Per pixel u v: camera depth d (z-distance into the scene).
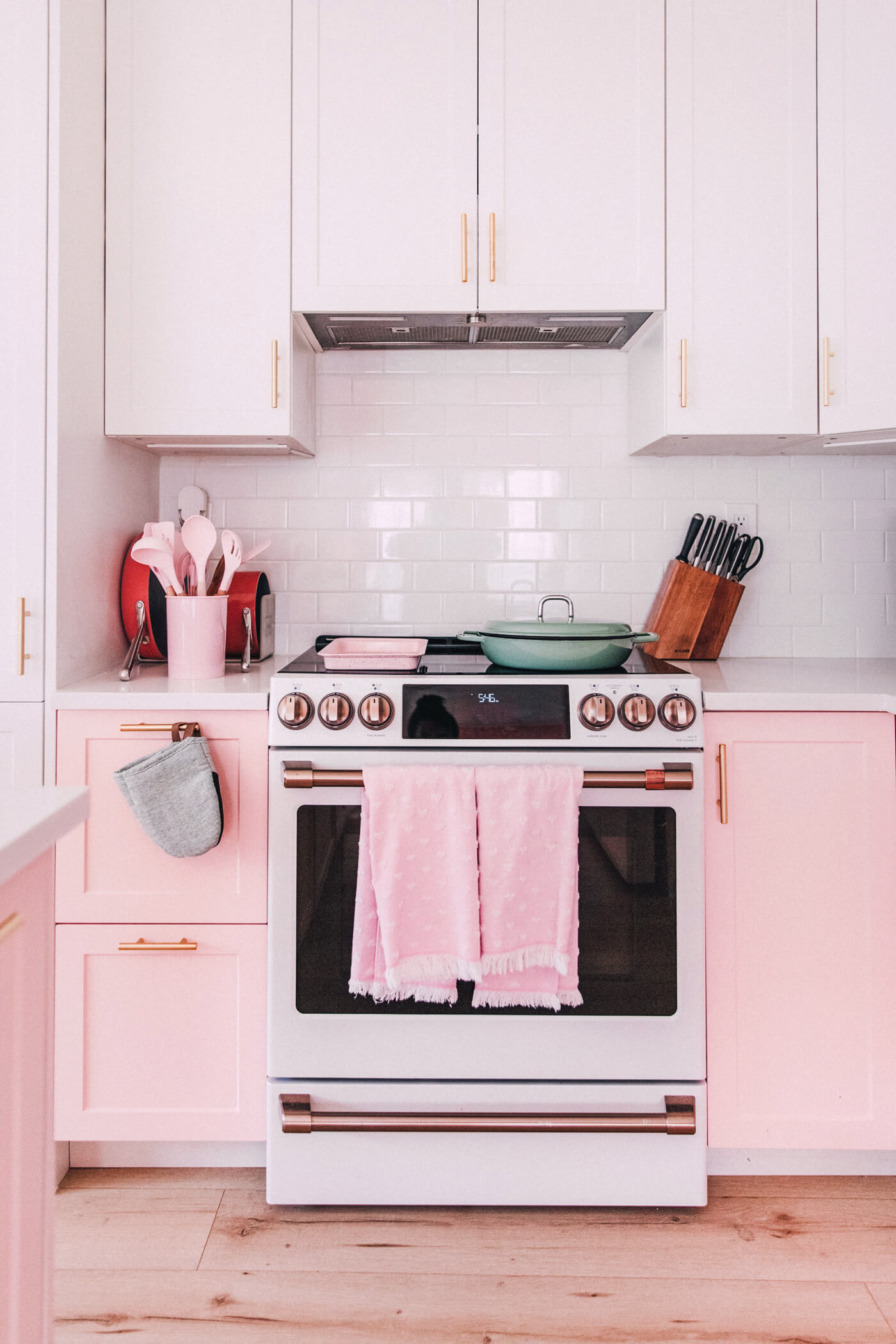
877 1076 1.68
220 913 1.67
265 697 1.65
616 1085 1.64
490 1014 1.63
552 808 1.56
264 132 1.85
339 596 2.27
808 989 1.68
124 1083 1.68
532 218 1.86
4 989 0.74
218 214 1.86
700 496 2.25
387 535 2.26
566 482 2.25
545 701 1.63
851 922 1.68
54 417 1.68
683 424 1.89
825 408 1.88
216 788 1.58
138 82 1.86
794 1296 1.46
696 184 1.87
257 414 1.88
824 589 2.27
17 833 0.72
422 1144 1.63
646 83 1.86
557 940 1.54
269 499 2.25
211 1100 1.68
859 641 2.27
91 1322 1.40
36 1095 0.82
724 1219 1.64
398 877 1.54
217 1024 1.68
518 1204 1.63
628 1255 1.55
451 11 1.85
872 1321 1.40
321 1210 1.67
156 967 1.68
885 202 1.83
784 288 1.88
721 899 1.67
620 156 1.86
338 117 1.85
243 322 1.87
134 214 1.87
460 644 2.14
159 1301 1.44
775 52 1.86
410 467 2.25
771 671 1.97
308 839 1.63
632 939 1.63
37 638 1.68
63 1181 1.73
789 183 1.87
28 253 1.67
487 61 1.85
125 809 1.66
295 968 1.63
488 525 2.26
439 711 1.63
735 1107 1.68
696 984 1.63
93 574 1.86
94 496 1.86
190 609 1.83
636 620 2.27
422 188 1.85
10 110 1.66
